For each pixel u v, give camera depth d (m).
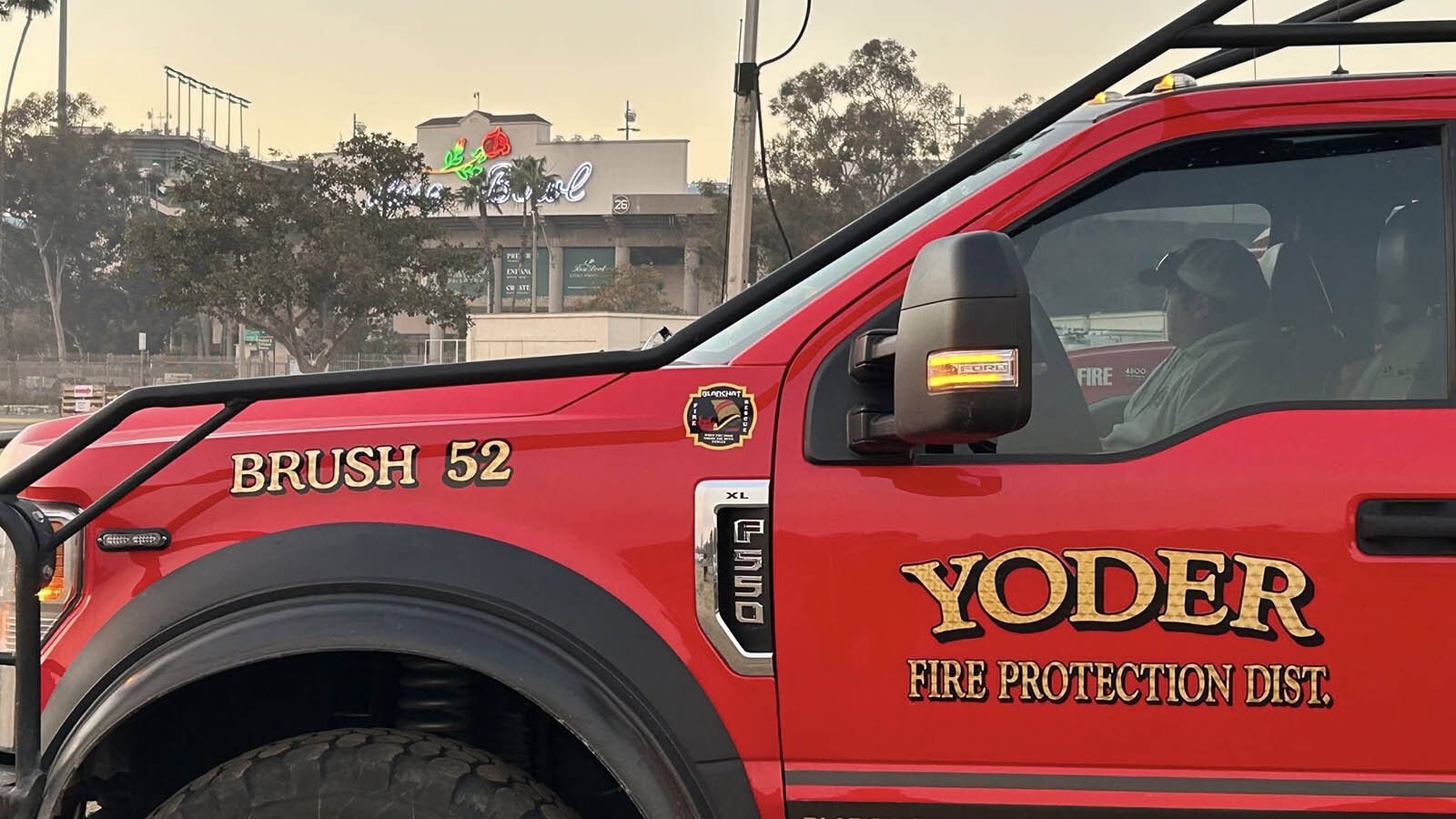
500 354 42.59
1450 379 1.96
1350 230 2.07
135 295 68.62
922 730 1.83
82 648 1.93
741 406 1.92
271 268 35.59
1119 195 2.05
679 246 99.44
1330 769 1.80
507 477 1.93
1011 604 1.83
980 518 1.84
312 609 1.86
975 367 1.59
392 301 37.22
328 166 37.38
